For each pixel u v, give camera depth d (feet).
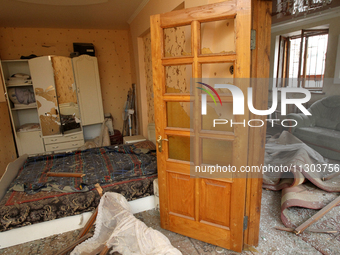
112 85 17.07
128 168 9.16
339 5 12.24
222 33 5.98
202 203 6.28
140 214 8.05
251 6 4.74
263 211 8.02
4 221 6.47
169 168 6.57
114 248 5.35
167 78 6.35
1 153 11.64
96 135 16.53
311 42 16.39
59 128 14.10
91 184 7.91
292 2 8.61
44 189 7.67
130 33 15.47
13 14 11.74
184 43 6.58
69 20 13.37
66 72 13.82
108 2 11.01
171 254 4.67
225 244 6.16
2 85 12.55
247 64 4.95
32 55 13.69
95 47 16.17
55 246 6.63
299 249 6.14
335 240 6.35
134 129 16.81
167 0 8.84
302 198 7.88
